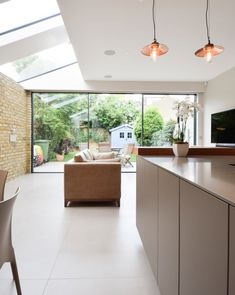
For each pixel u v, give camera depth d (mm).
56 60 6188
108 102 7453
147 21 3477
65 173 3785
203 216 975
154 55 2820
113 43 4266
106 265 2068
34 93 7234
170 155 2598
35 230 2805
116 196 3828
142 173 2342
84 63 5387
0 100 5148
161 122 7531
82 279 1864
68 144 7379
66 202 3795
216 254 865
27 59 5551
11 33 4395
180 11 3211
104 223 3055
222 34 3906
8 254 1472
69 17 3352
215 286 870
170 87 7055
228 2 3002
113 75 6414
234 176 1222
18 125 6316
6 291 1715
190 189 1110
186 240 1157
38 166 7281
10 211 1308
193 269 1071
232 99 5703
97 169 3812
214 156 2492
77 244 2453
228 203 783
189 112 2494
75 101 7375
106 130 7465
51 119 7332
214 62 5297
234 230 746
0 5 3668
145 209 2166
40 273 1935
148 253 2023
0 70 5395
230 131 5586
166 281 1485
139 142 7523
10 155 5773
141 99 7492
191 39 4102
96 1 2982
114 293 1706
